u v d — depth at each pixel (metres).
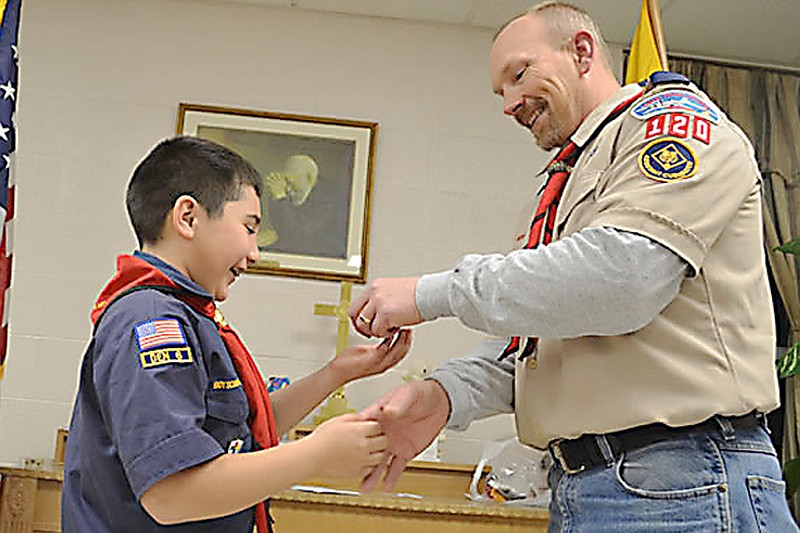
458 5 3.93
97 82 3.90
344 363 1.81
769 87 4.40
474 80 4.06
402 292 1.46
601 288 1.32
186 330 1.43
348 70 4.02
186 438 1.31
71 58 3.91
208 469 1.31
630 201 1.36
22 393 3.66
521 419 1.60
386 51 4.05
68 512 1.46
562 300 1.33
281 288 3.83
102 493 1.41
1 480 2.71
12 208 2.96
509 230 3.96
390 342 1.82
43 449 3.63
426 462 3.45
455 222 3.95
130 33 3.95
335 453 1.36
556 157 1.66
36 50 3.90
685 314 1.41
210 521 1.45
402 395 1.61
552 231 1.59
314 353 3.79
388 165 3.96
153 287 1.47
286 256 3.84
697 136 1.41
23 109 3.85
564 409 1.46
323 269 3.85
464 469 3.44
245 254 1.60
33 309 3.72
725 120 1.49
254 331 3.78
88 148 3.86
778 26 4.06
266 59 3.99
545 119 1.70
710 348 1.40
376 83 4.02
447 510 2.73
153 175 1.59
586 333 1.36
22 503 2.70
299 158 3.92
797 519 3.79
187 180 1.57
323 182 3.91
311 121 3.94
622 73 4.14
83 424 1.45
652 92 1.51
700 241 1.35
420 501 2.74
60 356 3.70
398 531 2.72
